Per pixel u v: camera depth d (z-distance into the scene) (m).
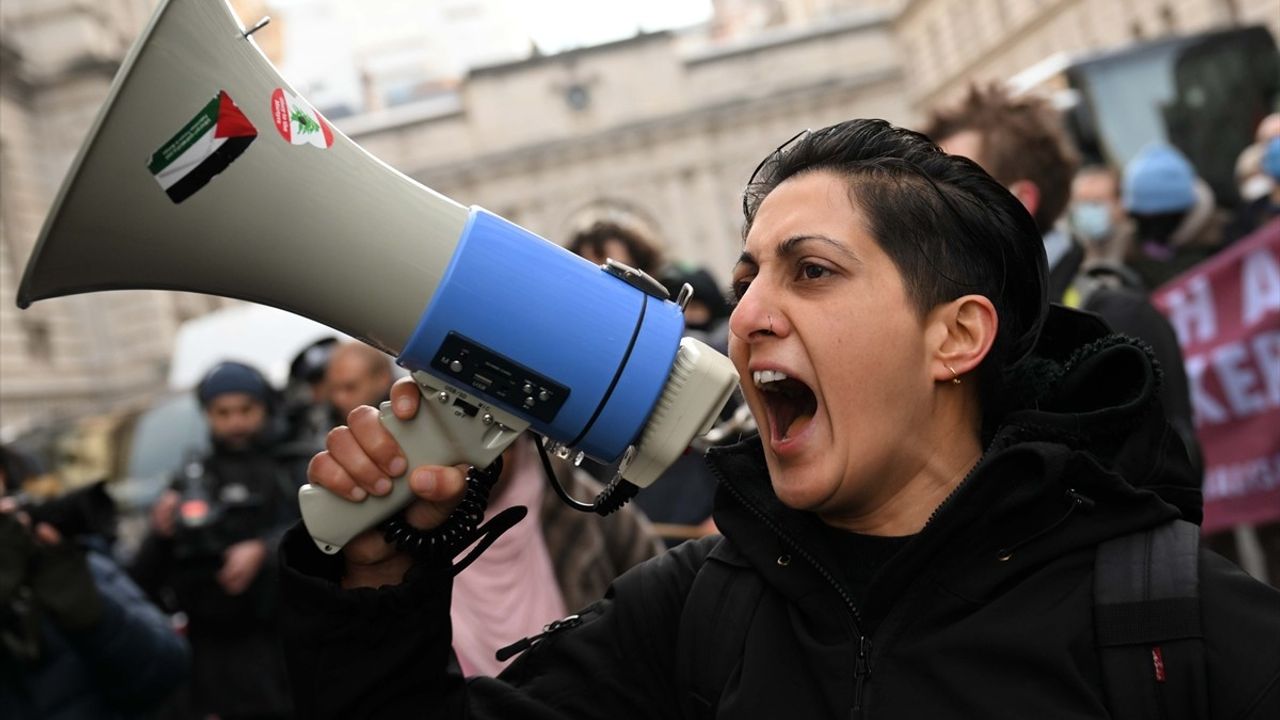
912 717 1.26
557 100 46.28
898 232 1.32
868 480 1.34
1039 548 1.28
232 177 1.33
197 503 4.28
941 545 1.29
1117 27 29.92
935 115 2.92
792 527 1.37
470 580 2.54
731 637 1.40
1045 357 1.51
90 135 1.26
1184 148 11.60
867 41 45.91
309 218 1.36
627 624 1.52
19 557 2.95
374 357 4.00
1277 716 1.17
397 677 1.36
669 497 3.29
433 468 1.37
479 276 1.38
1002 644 1.25
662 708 1.49
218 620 4.23
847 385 1.31
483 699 1.49
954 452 1.39
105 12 33.72
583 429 1.42
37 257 1.31
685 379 1.45
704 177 46.22
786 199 1.36
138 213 1.33
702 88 46.19
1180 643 1.21
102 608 3.06
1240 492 4.62
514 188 46.53
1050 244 2.87
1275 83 11.73
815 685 1.33
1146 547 1.27
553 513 2.63
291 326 12.12
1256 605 1.22
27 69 31.58
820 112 46.25
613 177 46.38
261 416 4.51
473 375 1.39
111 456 11.60
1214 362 4.66
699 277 4.05
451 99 49.16
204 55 1.30
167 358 32.53
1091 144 11.66
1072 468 1.27
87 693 3.11
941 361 1.35
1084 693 1.22
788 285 1.34
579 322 1.40
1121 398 1.41
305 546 1.39
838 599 1.35
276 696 4.24
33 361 30.08
